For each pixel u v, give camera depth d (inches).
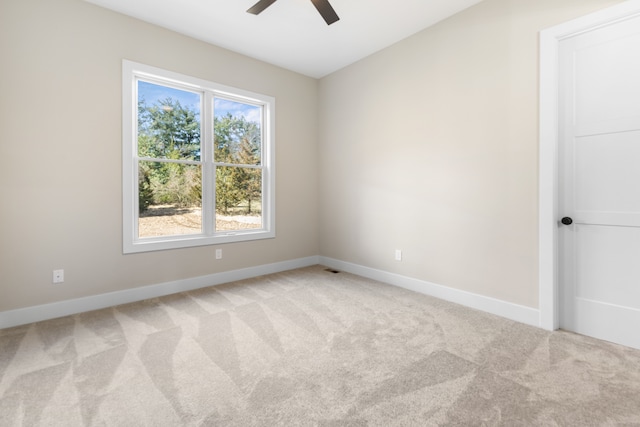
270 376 65.7
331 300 113.4
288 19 111.6
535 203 90.4
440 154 114.3
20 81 90.7
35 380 63.5
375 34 122.0
